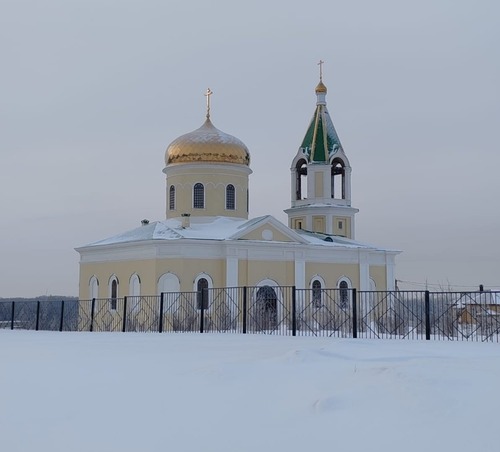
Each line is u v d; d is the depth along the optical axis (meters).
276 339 18.50
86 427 6.74
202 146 41.62
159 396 8.24
